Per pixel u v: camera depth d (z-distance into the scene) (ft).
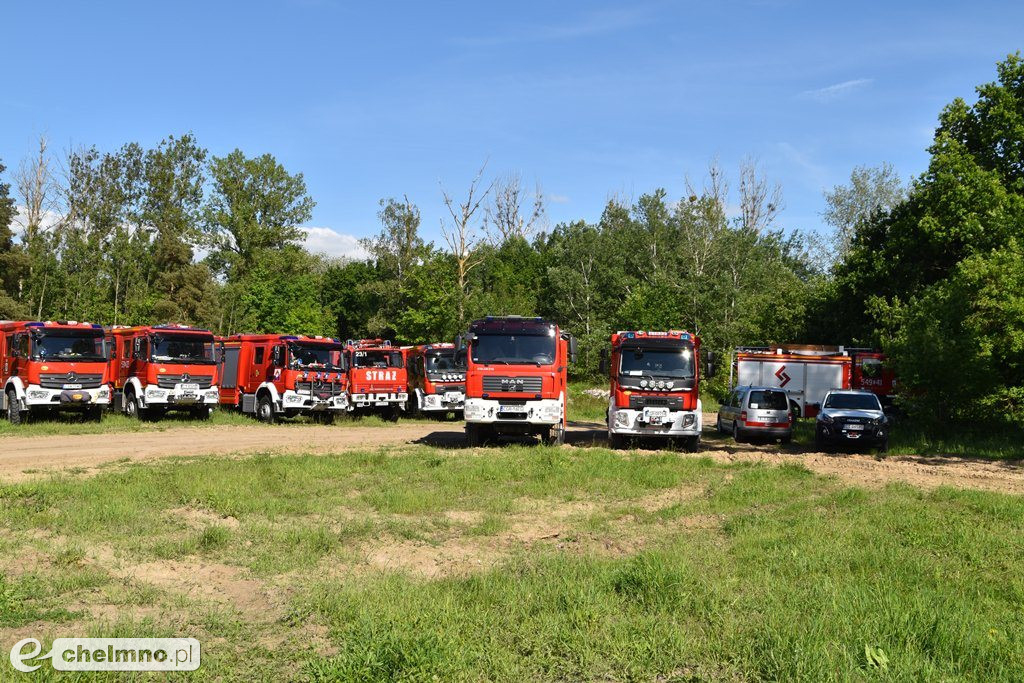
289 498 44.24
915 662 19.47
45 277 163.32
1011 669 19.33
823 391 107.45
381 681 18.24
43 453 61.46
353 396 105.50
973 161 112.57
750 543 33.09
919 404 91.25
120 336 102.37
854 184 231.91
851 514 40.09
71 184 213.05
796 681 18.40
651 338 74.79
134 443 70.33
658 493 49.08
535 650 20.34
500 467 55.01
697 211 219.41
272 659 20.11
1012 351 83.56
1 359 89.45
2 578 25.39
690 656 20.34
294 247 237.86
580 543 34.65
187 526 36.47
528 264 228.43
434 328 162.09
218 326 183.52
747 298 191.83
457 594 25.40
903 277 124.26
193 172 237.66
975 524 37.50
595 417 123.24
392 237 213.66
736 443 86.69
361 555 31.91
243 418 101.91
